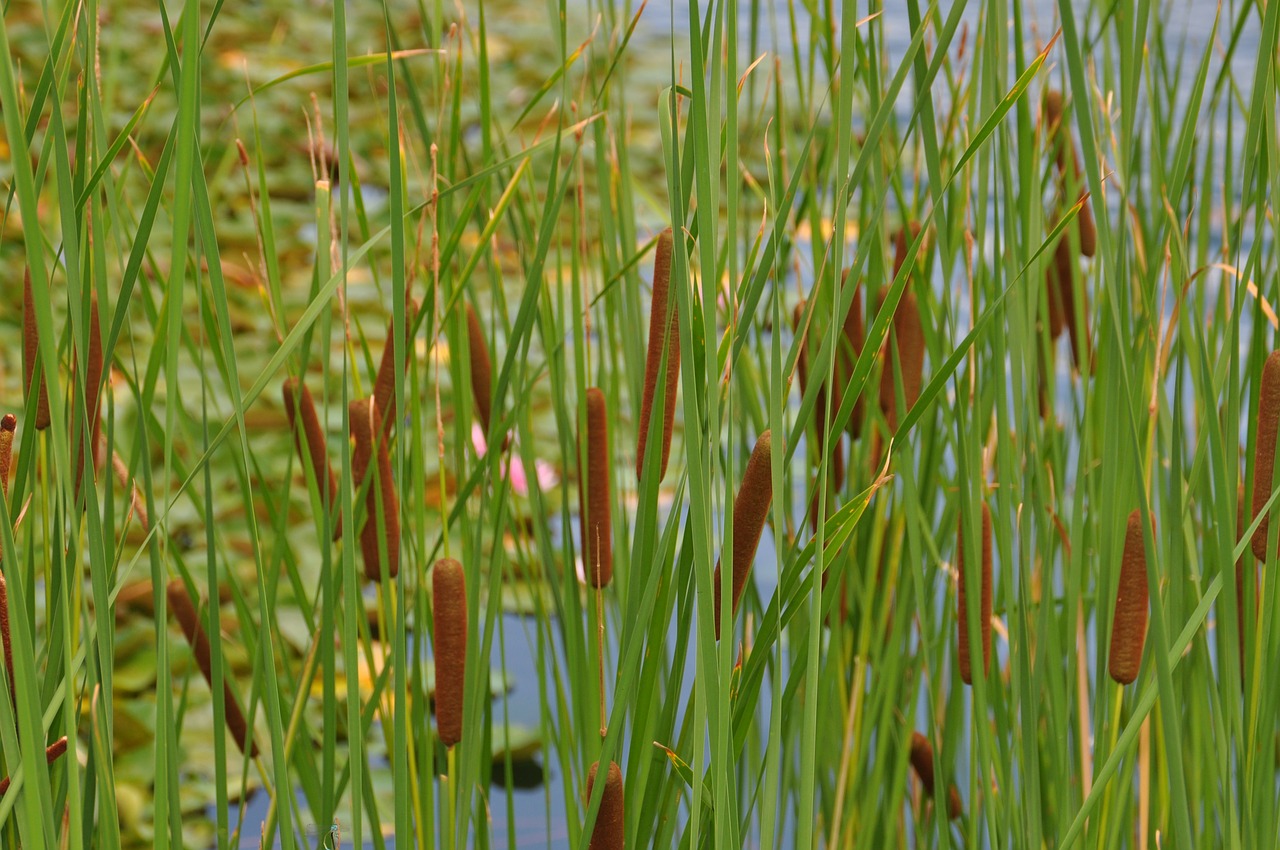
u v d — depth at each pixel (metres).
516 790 4.43
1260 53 2.84
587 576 3.04
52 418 2.68
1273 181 2.89
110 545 2.94
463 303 3.19
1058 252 3.34
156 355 3.02
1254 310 2.99
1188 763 3.25
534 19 15.21
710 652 2.73
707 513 2.74
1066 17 2.77
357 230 9.33
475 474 3.06
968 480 3.04
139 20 12.75
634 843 2.95
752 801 3.23
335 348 7.42
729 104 2.72
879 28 3.05
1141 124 3.35
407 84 3.19
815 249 3.20
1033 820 3.07
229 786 4.25
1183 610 3.04
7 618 2.80
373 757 4.43
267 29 13.52
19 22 12.06
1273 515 2.92
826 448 2.74
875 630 3.38
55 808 2.92
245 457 2.78
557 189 3.04
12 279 7.86
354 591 2.82
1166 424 3.15
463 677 2.98
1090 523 3.28
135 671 4.70
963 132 3.27
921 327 3.18
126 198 3.14
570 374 5.24
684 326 2.70
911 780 3.48
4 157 9.27
